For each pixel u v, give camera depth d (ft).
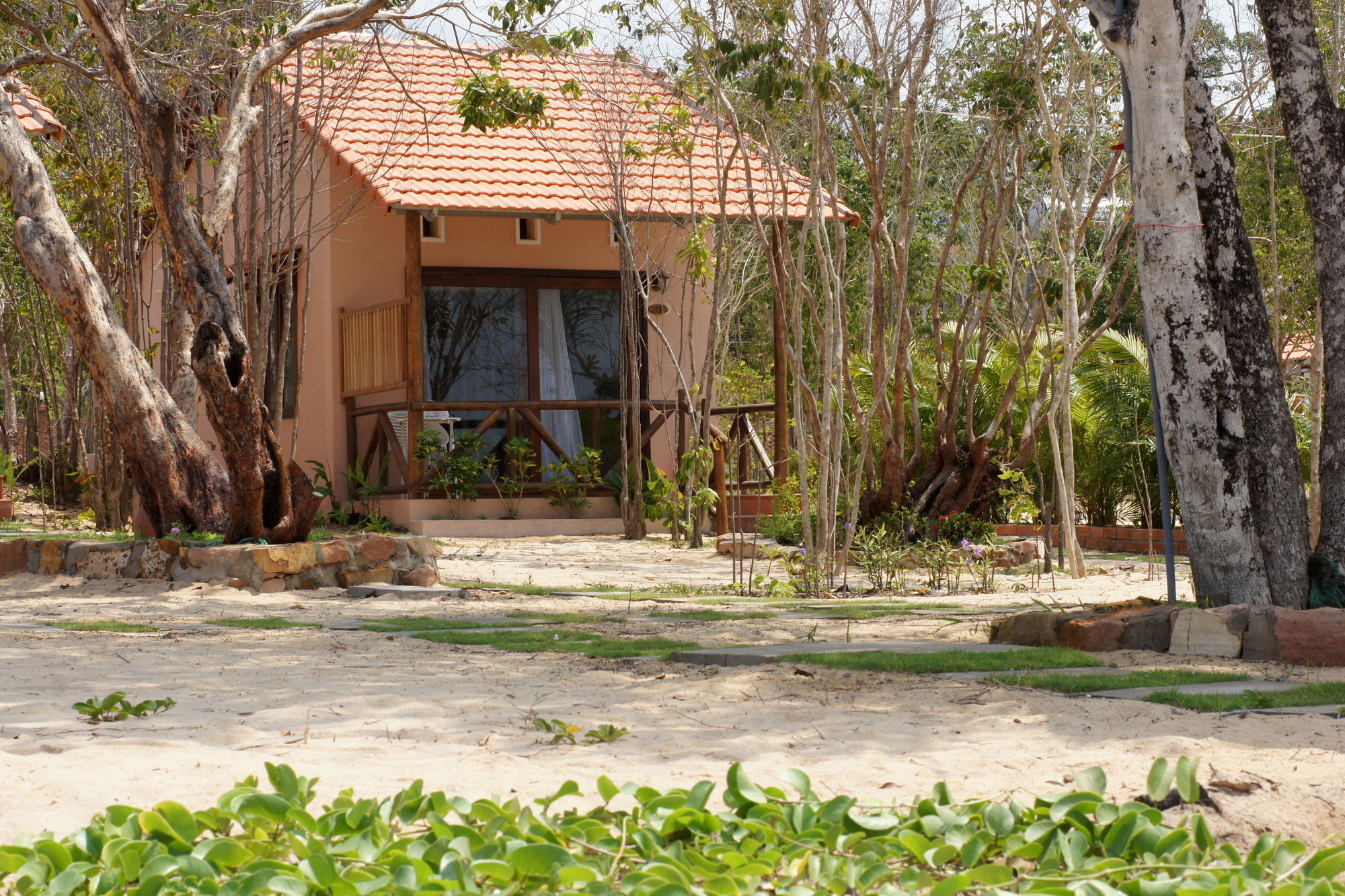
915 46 41.09
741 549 39.52
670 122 50.85
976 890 8.13
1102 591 35.73
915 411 49.83
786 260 48.21
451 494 55.21
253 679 18.58
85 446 68.03
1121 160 42.24
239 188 52.54
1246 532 21.99
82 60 48.34
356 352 56.34
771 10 36.32
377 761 12.70
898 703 16.17
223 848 8.34
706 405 51.83
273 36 41.24
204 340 33.35
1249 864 8.03
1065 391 41.52
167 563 34.55
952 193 64.44
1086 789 9.98
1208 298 22.06
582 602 32.78
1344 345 22.67
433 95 60.08
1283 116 23.32
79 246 36.04
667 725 14.74
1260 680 17.67
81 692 17.26
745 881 7.98
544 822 9.05
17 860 8.12
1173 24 21.88
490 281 58.59
